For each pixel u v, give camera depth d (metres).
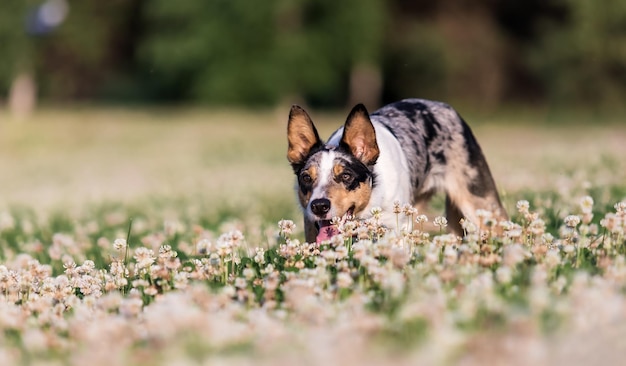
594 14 42.50
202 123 34.97
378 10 45.03
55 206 14.59
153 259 5.83
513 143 24.30
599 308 3.99
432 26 47.19
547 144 22.58
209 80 46.12
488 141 25.52
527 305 4.25
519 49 49.34
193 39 45.56
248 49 45.69
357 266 5.50
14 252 9.05
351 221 5.97
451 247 5.41
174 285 5.51
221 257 5.66
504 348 3.67
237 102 46.44
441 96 49.00
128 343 4.24
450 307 4.36
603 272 4.98
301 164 6.71
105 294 5.80
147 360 3.92
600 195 9.30
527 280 4.84
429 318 4.01
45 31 47.91
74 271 5.96
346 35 44.91
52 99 54.75
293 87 45.41
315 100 50.25
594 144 19.95
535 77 49.09
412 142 7.12
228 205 12.77
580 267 5.25
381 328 4.04
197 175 19.75
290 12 45.47
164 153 27.53
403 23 48.72
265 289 5.29
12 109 47.72
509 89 49.28
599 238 5.84
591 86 43.84
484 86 48.44
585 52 43.16
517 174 12.87
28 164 26.34
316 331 4.08
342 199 6.35
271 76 44.97
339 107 50.31
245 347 4.04
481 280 4.62
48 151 29.28
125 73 55.25
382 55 47.62
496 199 7.62
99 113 39.69
